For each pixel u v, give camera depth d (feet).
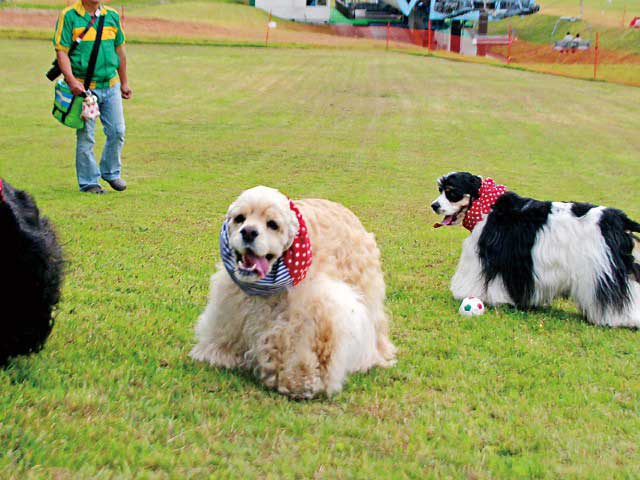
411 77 102.99
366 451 11.70
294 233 13.51
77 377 13.52
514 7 158.10
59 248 14.98
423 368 15.99
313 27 185.68
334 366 14.05
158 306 18.89
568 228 21.54
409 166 48.96
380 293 16.08
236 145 54.49
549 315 21.79
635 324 20.75
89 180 35.35
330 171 45.96
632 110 83.25
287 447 11.67
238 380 14.26
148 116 67.10
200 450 11.18
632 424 13.61
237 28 167.32
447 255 27.76
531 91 94.02
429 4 164.96
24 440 10.77
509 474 11.35
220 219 30.99
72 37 32.53
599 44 152.05
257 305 14.35
